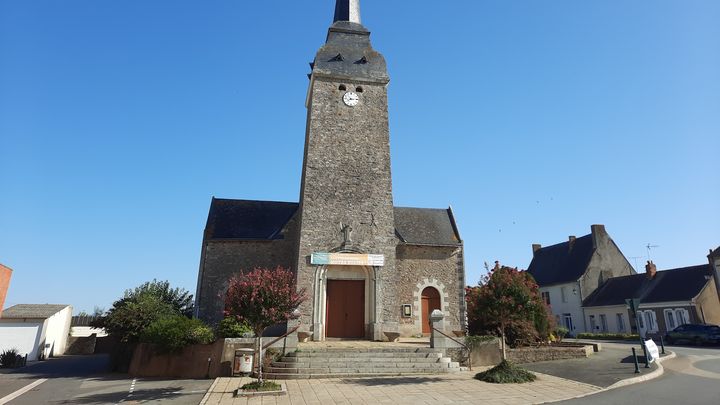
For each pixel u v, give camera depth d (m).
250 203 22.47
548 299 39.81
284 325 15.59
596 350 16.83
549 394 9.69
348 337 17.30
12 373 17.05
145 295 18.89
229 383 11.62
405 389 10.29
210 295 18.94
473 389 10.28
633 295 31.67
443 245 20.33
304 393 9.89
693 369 13.12
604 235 37.88
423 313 19.67
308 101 21.59
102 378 14.52
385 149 19.17
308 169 18.30
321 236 17.52
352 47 20.67
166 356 14.73
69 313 31.00
